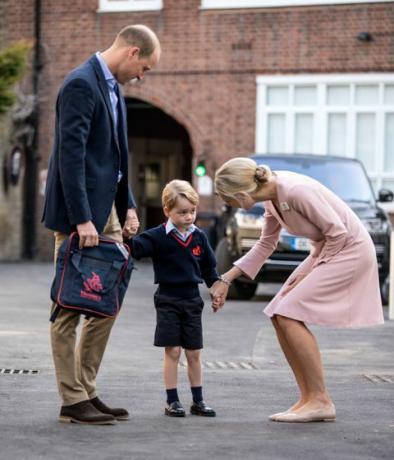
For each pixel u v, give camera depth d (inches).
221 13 1090.1
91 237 276.2
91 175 281.1
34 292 744.3
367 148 1056.8
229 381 363.9
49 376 367.2
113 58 287.3
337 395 336.8
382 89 1049.5
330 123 1066.7
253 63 1083.3
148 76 1111.0
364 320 291.0
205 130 1097.4
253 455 242.2
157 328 299.7
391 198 721.6
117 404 312.5
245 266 309.3
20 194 1149.1
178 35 1102.4
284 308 290.0
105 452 243.1
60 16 1136.8
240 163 287.9
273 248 310.0
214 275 308.0
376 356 435.5
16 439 257.1
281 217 294.4
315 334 502.9
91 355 287.0
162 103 1108.5
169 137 1293.1
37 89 1142.3
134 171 1277.1
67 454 240.2
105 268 277.4
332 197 294.7
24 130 1141.1
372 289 293.4
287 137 1074.1
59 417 282.7
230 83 1090.7
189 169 1299.2
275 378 372.8
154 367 396.5
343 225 290.0
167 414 295.3
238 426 279.9
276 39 1075.3
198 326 300.0
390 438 265.3
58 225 282.0
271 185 289.6
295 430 274.8
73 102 278.4
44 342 462.9
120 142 289.4
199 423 283.9
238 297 708.0
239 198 287.7
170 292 301.0
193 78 1099.9
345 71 1056.8
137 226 301.0
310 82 1066.7
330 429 277.0
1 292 739.4
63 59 1138.0
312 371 289.3
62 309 279.7
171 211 302.4
